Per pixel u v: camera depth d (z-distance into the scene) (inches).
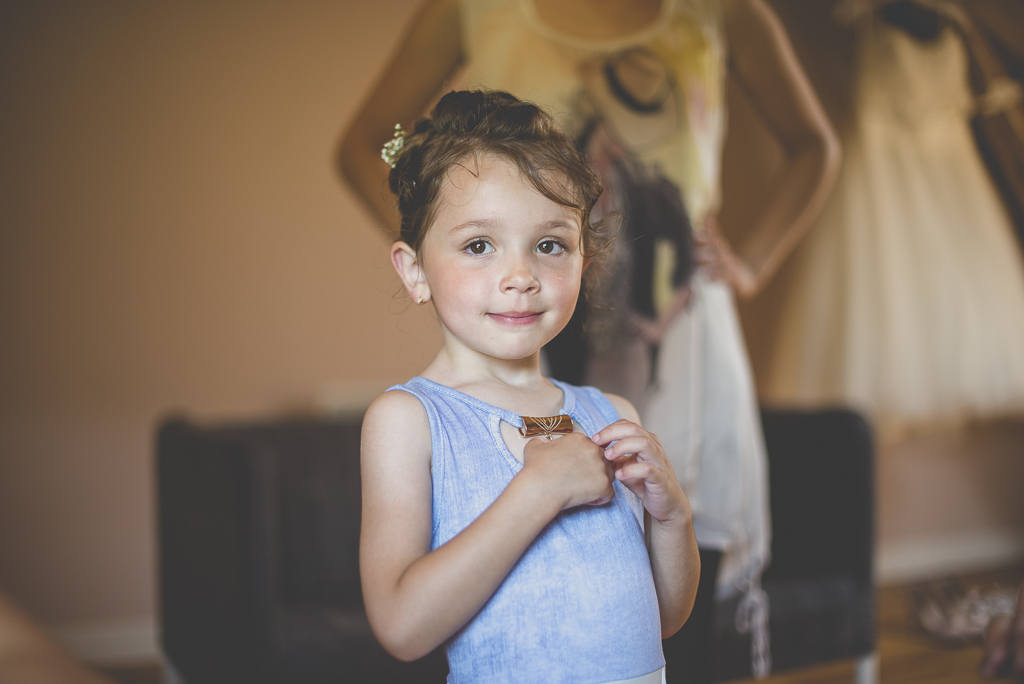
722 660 70.9
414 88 67.7
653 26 52.7
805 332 122.6
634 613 25.9
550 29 51.9
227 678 67.6
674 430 50.9
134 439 110.3
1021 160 120.0
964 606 104.8
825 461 84.7
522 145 27.3
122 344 110.3
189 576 77.5
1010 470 145.8
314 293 117.6
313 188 117.9
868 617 80.0
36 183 107.7
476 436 27.3
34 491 106.3
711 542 51.3
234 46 115.3
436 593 23.5
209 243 113.9
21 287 106.8
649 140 52.2
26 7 107.7
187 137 113.3
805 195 73.2
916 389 119.1
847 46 123.3
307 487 90.9
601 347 49.2
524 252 26.7
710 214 57.4
